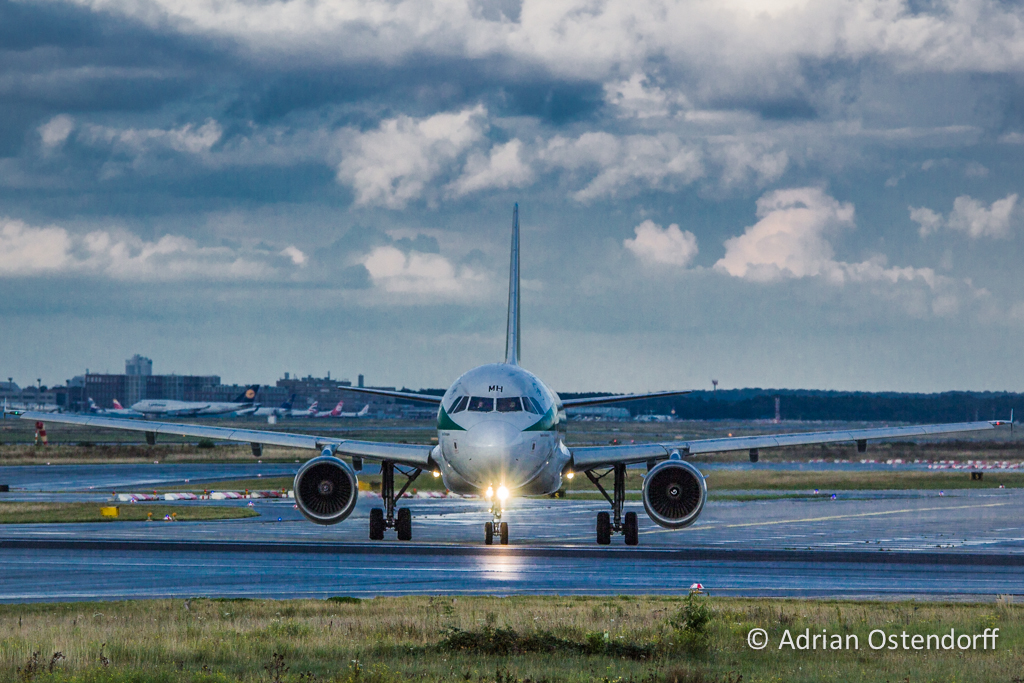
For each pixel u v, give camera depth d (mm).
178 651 67562
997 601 93812
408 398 150500
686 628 72938
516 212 161250
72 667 63406
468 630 73875
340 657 67562
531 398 117562
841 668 66500
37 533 144875
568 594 96562
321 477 123438
